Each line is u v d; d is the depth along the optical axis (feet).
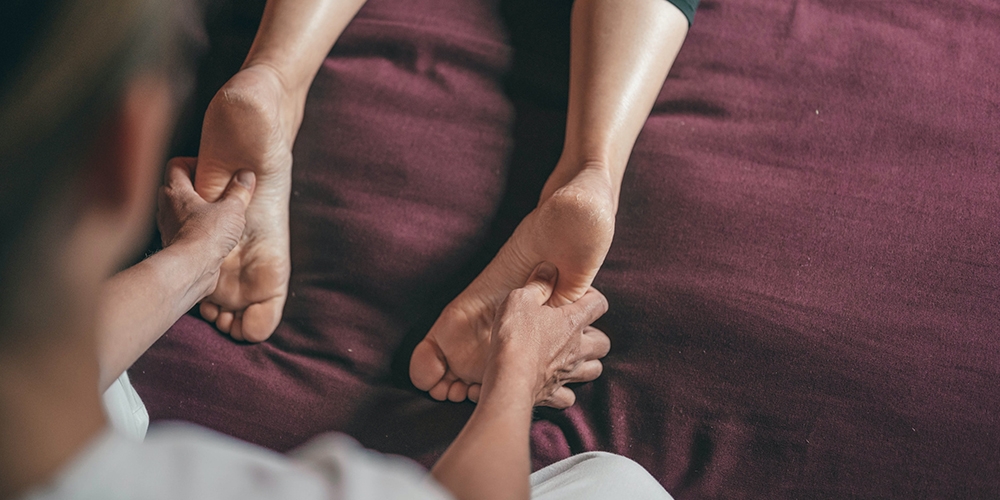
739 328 3.34
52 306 0.84
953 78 3.95
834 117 3.86
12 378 0.85
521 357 2.55
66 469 0.93
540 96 3.96
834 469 3.12
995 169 3.70
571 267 3.03
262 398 3.30
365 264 3.58
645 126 3.91
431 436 3.25
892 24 4.15
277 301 3.42
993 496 3.05
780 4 4.21
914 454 3.11
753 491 3.13
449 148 3.82
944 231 3.54
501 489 1.69
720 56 4.07
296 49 3.38
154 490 0.99
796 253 3.51
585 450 3.26
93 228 0.87
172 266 2.70
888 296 3.40
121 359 2.33
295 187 3.76
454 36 4.07
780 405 3.22
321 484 1.10
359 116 3.87
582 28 3.44
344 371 3.42
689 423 3.26
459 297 3.26
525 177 3.78
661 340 3.40
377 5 4.23
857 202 3.62
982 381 3.22
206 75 3.83
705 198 3.67
